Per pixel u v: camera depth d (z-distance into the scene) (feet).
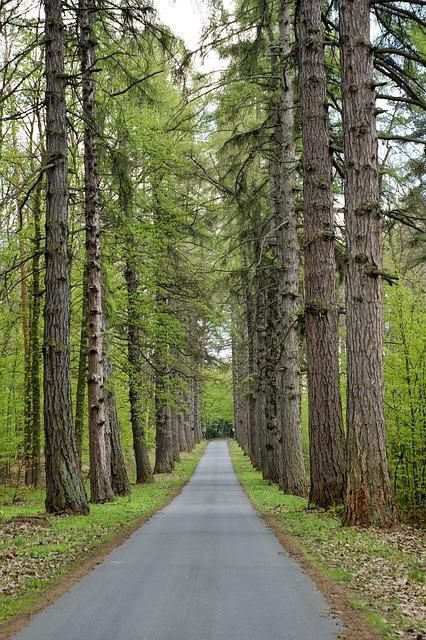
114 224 65.57
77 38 49.90
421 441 54.60
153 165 72.38
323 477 46.62
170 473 108.68
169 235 78.59
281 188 64.95
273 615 19.77
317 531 36.88
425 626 18.45
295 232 64.95
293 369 67.72
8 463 75.56
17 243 67.26
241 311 108.58
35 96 64.59
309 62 47.42
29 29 47.80
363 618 19.29
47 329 44.65
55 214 44.98
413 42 40.47
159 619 19.44
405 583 23.76
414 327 54.95
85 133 54.65
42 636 17.89
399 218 39.93
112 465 67.82
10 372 74.95
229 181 67.87
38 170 43.32
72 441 44.96
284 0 51.83
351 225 37.93
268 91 62.59
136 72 53.62
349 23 38.50
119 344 80.69
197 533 39.27
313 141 47.24
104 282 65.05
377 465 36.73
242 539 36.42
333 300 47.06
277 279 74.13
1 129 61.62
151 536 37.86
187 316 95.96
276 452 89.92
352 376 37.45
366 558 28.40
